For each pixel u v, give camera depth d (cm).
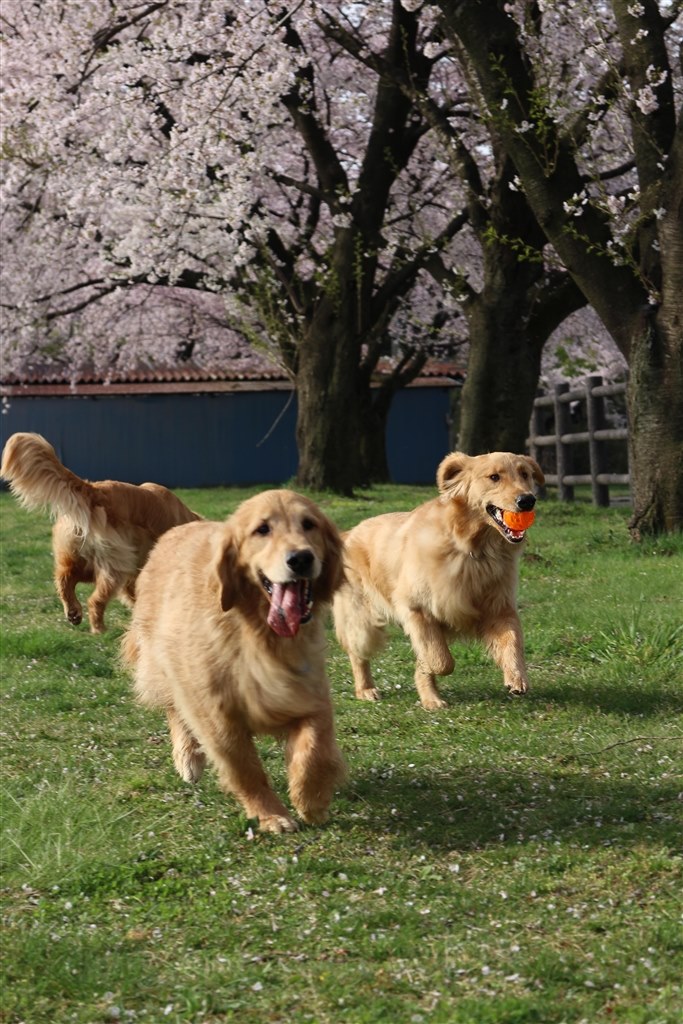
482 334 1670
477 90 1420
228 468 3447
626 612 845
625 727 614
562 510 1762
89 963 353
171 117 1962
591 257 1191
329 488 2064
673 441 1173
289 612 457
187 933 376
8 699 737
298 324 2211
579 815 477
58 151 1902
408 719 662
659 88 1154
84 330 3094
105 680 790
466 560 668
